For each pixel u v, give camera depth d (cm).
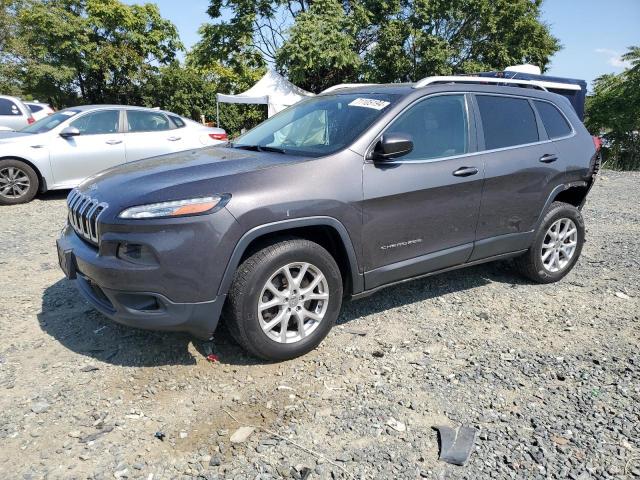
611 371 337
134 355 346
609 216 809
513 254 457
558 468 249
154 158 407
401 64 2331
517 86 475
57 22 2942
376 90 422
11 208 816
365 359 348
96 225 313
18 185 846
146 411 287
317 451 258
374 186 352
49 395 300
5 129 1014
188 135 984
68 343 362
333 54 2133
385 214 360
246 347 323
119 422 277
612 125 2583
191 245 296
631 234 695
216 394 304
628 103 2552
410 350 361
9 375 321
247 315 314
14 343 361
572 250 501
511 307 439
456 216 400
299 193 323
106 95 3425
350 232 345
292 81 2259
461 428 276
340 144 362
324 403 297
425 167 379
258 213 309
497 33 2586
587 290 482
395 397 304
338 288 349
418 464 250
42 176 861
